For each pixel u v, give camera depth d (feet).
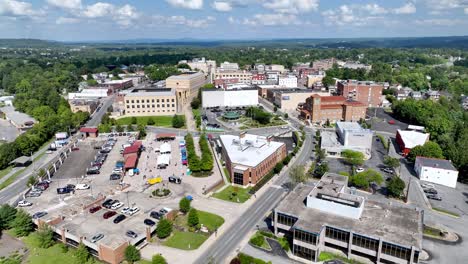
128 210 330.34
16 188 403.75
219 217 335.06
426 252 277.64
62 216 319.68
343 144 539.70
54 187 400.67
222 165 477.36
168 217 323.78
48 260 270.67
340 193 313.32
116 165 464.24
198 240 296.92
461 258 269.64
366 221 281.74
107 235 287.48
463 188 408.46
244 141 490.08
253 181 410.11
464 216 338.13
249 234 306.55
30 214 330.54
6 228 318.04
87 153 530.27
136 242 282.15
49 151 536.83
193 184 412.36
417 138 542.16
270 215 339.98
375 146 565.12
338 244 276.62
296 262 268.00
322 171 429.38
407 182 419.95
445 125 595.88
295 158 508.12
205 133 636.48
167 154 507.71
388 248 253.24
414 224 276.82
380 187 404.98
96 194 378.53
